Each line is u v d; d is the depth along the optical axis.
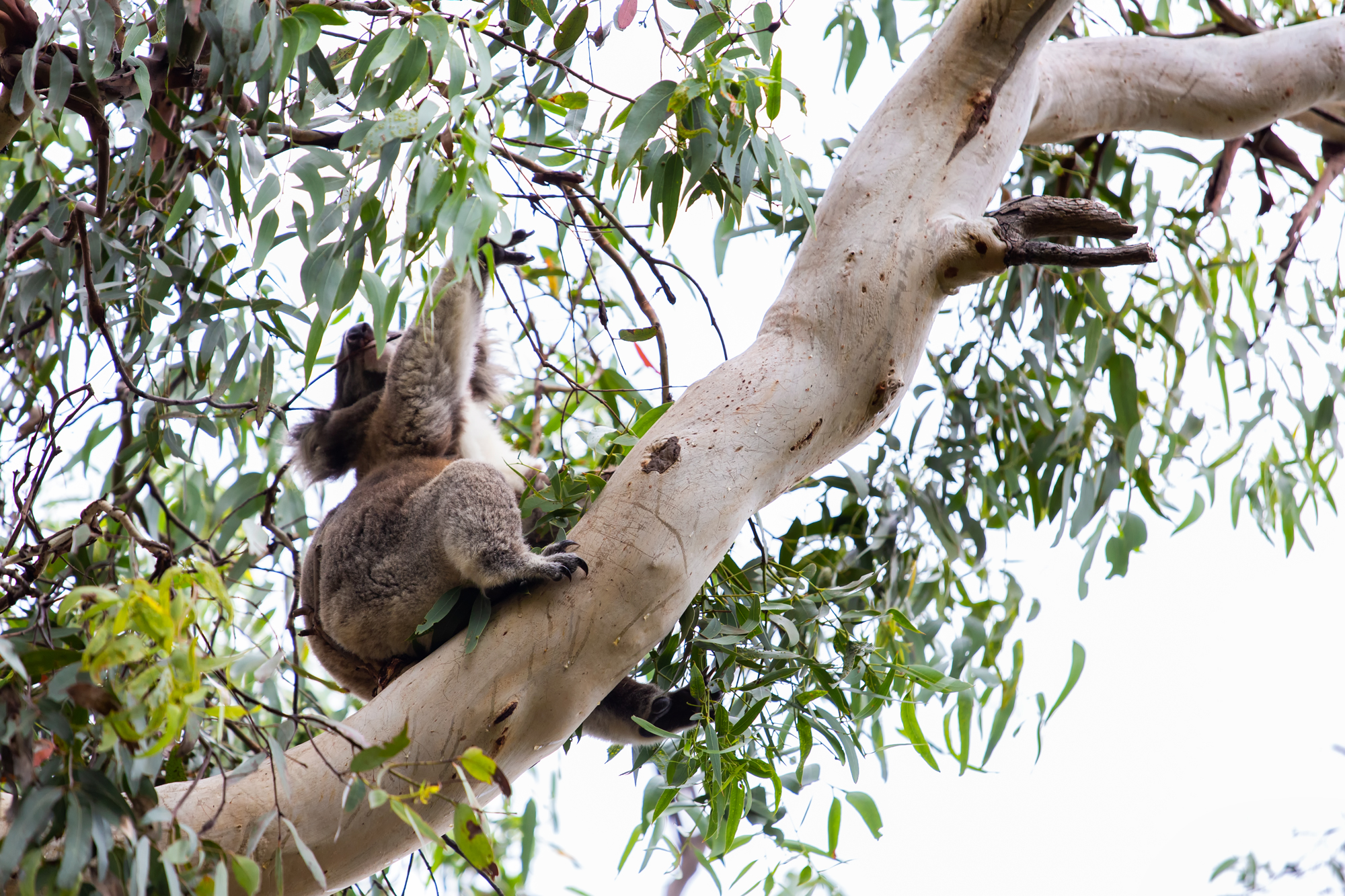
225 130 6.47
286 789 4.74
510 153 7.15
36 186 7.12
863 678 7.40
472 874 10.05
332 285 6.01
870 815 6.95
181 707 4.20
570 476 7.29
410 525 7.14
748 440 5.96
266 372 6.84
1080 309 9.75
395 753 4.47
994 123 6.88
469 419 8.63
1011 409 9.86
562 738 5.68
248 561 7.93
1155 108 9.02
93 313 6.34
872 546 9.22
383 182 6.05
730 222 9.43
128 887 4.44
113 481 8.07
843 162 6.82
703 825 7.57
